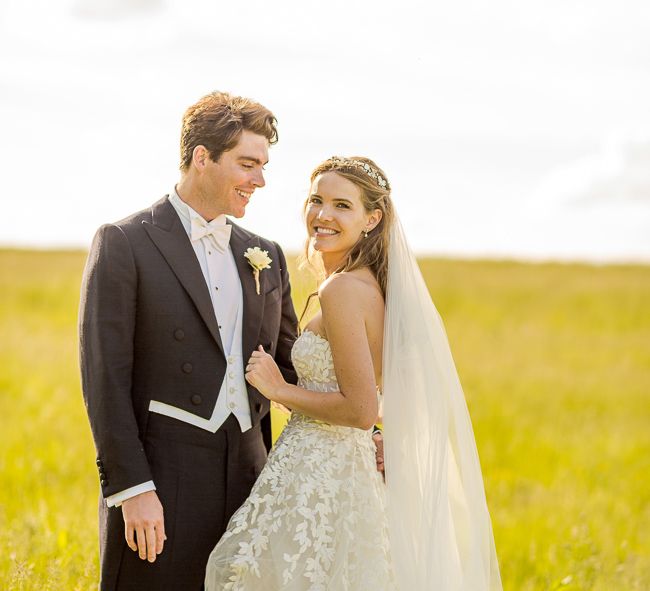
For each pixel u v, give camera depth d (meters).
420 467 3.95
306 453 3.94
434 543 3.86
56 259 33.38
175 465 3.85
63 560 5.01
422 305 4.09
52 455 8.28
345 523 3.87
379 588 3.83
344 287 3.93
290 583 3.77
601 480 8.86
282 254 4.42
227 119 3.89
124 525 3.80
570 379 14.82
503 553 6.17
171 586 3.84
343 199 4.06
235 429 3.97
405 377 3.97
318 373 3.99
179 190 4.04
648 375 15.90
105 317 3.76
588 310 26.33
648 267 40.72
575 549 5.81
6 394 11.09
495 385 13.86
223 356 3.95
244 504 3.89
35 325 17.66
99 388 3.71
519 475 8.91
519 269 38.44
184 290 3.89
